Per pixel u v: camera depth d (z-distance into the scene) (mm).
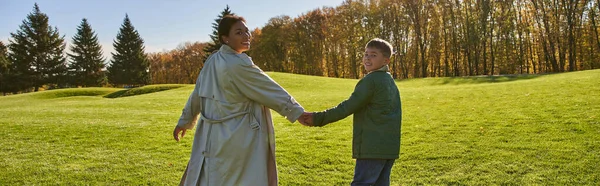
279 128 8930
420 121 9133
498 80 28969
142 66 62031
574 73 26062
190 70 75062
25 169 5430
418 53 50688
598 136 6223
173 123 10242
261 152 2947
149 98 20891
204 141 2982
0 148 6906
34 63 54531
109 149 6828
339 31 51688
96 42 60562
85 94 35156
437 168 5137
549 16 40750
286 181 4773
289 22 57156
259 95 2928
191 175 3014
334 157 5891
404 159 5637
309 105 15641
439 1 45906
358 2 49906
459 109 10953
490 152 5734
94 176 5094
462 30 46562
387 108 3082
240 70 2885
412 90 20219
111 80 61094
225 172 2871
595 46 40250
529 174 4656
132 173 5234
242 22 3053
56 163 5797
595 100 9992
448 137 7004
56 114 12734
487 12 43219
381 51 3139
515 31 44000
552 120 7840
